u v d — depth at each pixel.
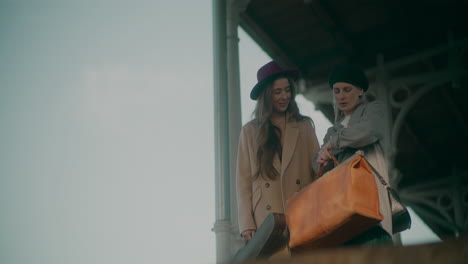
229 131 5.80
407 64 13.95
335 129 3.24
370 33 14.02
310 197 2.81
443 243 1.31
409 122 17.72
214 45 6.17
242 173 3.71
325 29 13.21
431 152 19.20
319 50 14.13
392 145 13.48
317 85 14.39
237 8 6.61
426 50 13.75
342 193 2.62
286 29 13.29
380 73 14.09
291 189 3.50
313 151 3.62
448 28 13.48
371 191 2.63
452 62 13.74
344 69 3.22
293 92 3.74
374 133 2.93
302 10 12.59
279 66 3.76
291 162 3.55
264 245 2.95
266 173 3.56
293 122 3.67
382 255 1.37
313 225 2.71
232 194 5.32
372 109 3.03
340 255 1.42
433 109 17.16
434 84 13.94
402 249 1.35
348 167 2.67
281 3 12.32
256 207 3.56
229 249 4.86
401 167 19.78
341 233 2.67
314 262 1.45
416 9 13.30
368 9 13.16
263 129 3.63
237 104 6.00
